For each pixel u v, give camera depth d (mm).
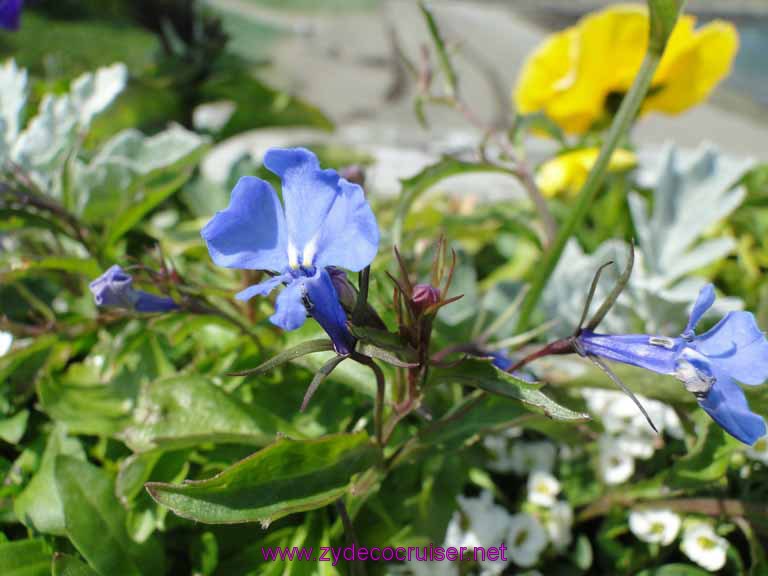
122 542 87
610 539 101
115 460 98
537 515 99
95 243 113
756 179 162
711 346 65
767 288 131
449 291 118
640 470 108
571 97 139
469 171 116
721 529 97
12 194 106
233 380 101
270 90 169
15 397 105
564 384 101
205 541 90
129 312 96
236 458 95
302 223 63
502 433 107
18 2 128
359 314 66
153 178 122
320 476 78
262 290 61
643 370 93
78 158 135
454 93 123
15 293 125
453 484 98
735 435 63
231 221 63
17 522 95
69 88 157
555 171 142
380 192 193
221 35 174
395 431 95
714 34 131
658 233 138
